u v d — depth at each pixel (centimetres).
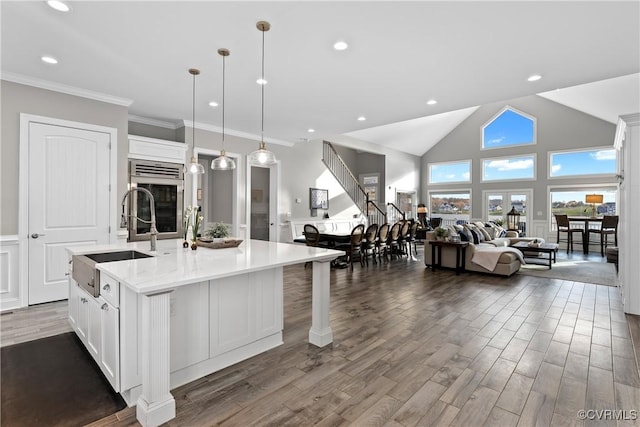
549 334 311
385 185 1075
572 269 637
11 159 361
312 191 812
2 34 274
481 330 321
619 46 288
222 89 401
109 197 428
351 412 193
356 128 601
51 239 388
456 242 596
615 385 222
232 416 190
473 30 265
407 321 346
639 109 693
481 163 1120
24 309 366
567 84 380
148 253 284
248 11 240
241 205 639
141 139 484
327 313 289
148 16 247
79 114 404
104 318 214
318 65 333
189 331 227
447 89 398
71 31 269
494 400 205
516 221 986
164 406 185
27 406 197
